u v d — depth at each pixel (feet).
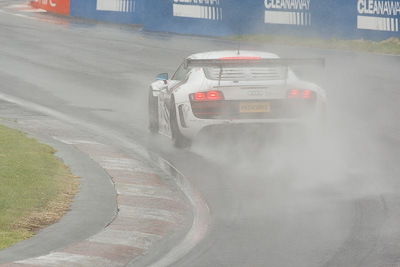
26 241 79.20
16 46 299.58
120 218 89.92
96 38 336.49
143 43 319.68
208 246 79.66
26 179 101.09
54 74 232.32
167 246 80.12
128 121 161.48
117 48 301.43
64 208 92.53
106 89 207.00
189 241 81.82
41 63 255.91
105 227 85.97
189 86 126.31
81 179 106.83
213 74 127.13
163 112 138.92
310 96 123.24
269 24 336.49
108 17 412.57
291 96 122.21
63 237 81.20
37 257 73.77
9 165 107.34
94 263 73.36
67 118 162.61
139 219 89.97
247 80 124.26
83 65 253.65
